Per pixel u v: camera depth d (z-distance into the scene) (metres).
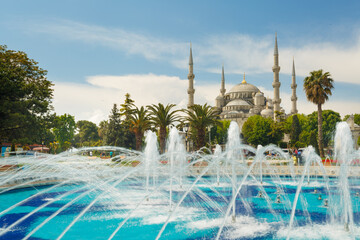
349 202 11.27
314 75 44.09
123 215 12.64
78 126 133.50
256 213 13.09
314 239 9.48
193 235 9.88
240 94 159.50
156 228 10.68
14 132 33.59
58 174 24.36
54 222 11.70
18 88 32.59
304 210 13.69
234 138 18.31
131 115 48.34
